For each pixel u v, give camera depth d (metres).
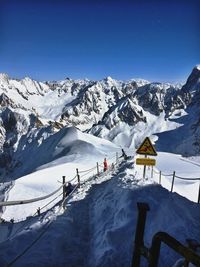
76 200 14.67
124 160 35.47
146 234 8.95
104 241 8.42
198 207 10.85
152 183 13.81
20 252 7.84
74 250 8.52
